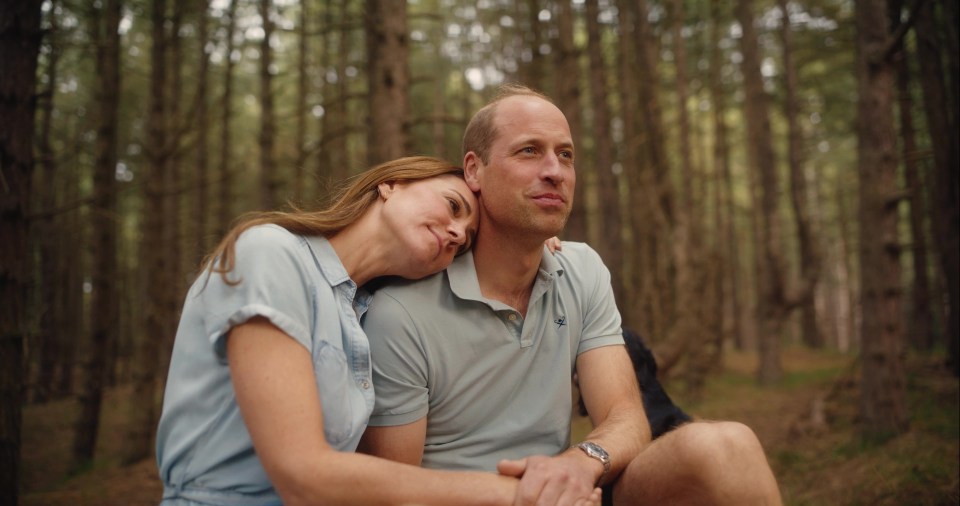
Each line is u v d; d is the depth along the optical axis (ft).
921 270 35.45
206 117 35.65
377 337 6.27
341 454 4.93
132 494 20.24
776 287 36.32
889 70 16.55
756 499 5.36
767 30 47.88
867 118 16.63
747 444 5.46
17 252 11.82
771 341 36.04
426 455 6.54
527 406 6.72
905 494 11.98
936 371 22.77
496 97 6.77
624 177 44.47
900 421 15.89
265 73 28.58
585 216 24.41
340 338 5.64
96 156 25.80
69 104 42.91
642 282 33.63
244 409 4.98
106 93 25.77
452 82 70.74
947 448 13.69
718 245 51.60
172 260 37.60
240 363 5.01
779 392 32.12
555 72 28.17
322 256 5.89
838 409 22.06
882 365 16.22
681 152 37.37
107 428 34.99
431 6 59.98
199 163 38.50
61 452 30.94
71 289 53.11
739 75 52.42
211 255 5.80
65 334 43.83
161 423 5.62
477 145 6.59
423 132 57.77
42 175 41.75
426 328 6.30
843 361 45.06
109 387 48.70
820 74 45.55
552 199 6.28
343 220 6.12
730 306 71.97
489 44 63.57
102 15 25.57
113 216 22.63
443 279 6.56
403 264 6.14
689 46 50.75
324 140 25.81
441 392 6.43
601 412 6.93
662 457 5.80
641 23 34.58
